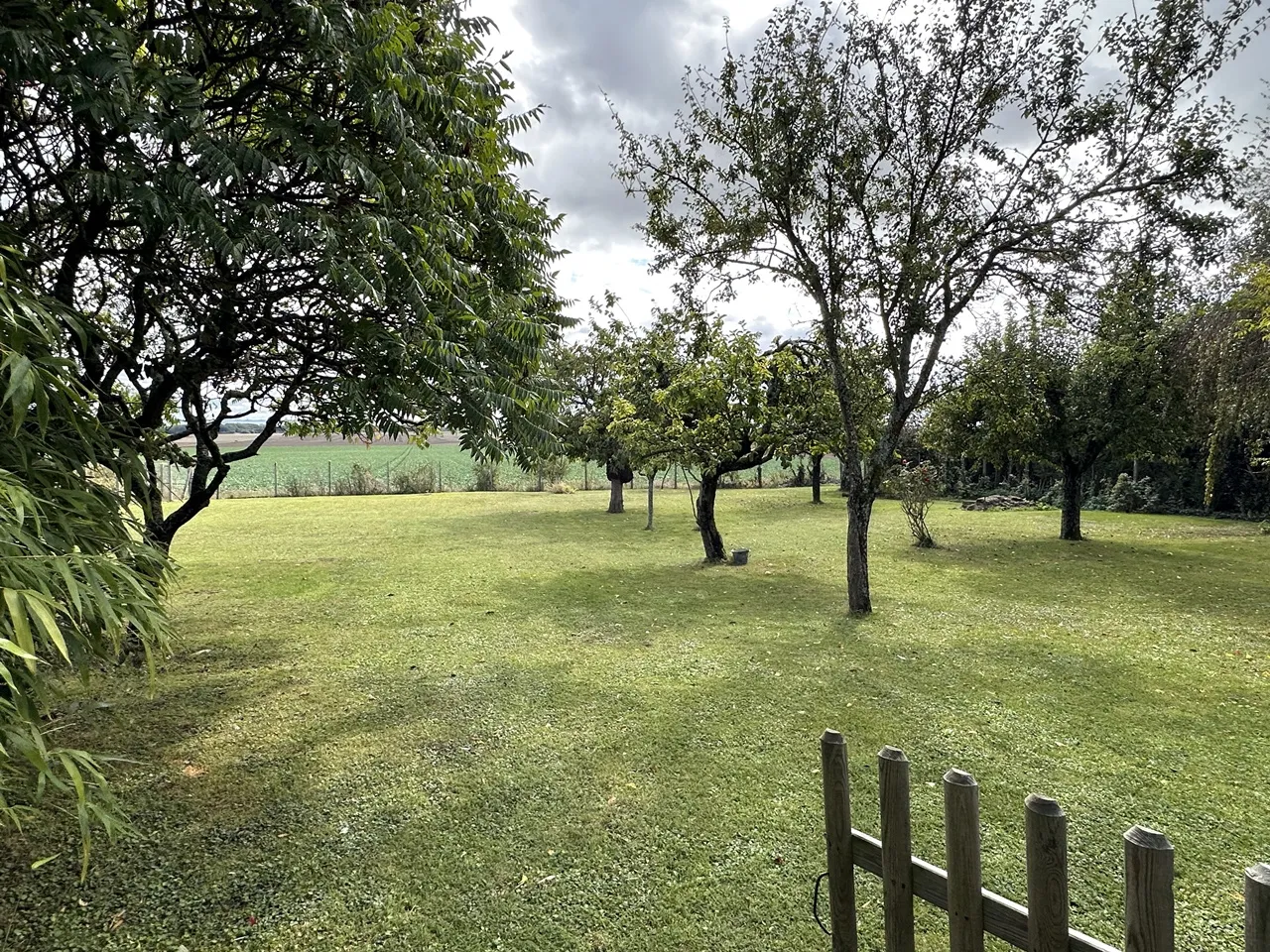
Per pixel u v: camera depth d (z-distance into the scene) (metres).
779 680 5.01
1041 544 12.13
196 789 3.39
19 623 1.36
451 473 31.95
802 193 6.38
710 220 6.88
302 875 2.69
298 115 3.45
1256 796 3.33
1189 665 5.35
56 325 1.96
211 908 2.48
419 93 3.25
